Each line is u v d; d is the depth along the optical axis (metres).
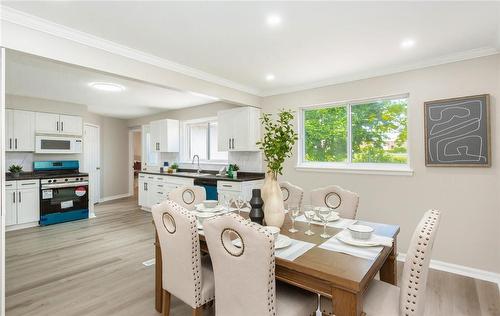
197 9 1.98
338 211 2.51
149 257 3.21
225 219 1.33
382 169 3.29
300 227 2.01
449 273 2.81
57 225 4.63
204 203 2.52
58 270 2.85
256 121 4.41
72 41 2.31
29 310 2.13
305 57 2.92
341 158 3.78
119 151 7.53
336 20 2.14
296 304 1.48
